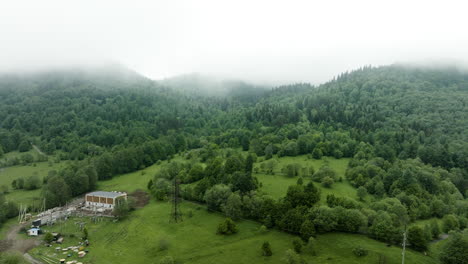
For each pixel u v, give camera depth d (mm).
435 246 93500
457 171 150250
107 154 190875
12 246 100375
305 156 189625
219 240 102750
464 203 118312
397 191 121938
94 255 95188
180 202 138500
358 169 144750
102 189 164000
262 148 199875
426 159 166750
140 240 105000
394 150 178375
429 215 113375
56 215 127000
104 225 118312
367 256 85812
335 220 99312
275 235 103188
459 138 197125
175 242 102688
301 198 109938
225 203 120125
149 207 134875
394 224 97625
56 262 90125
